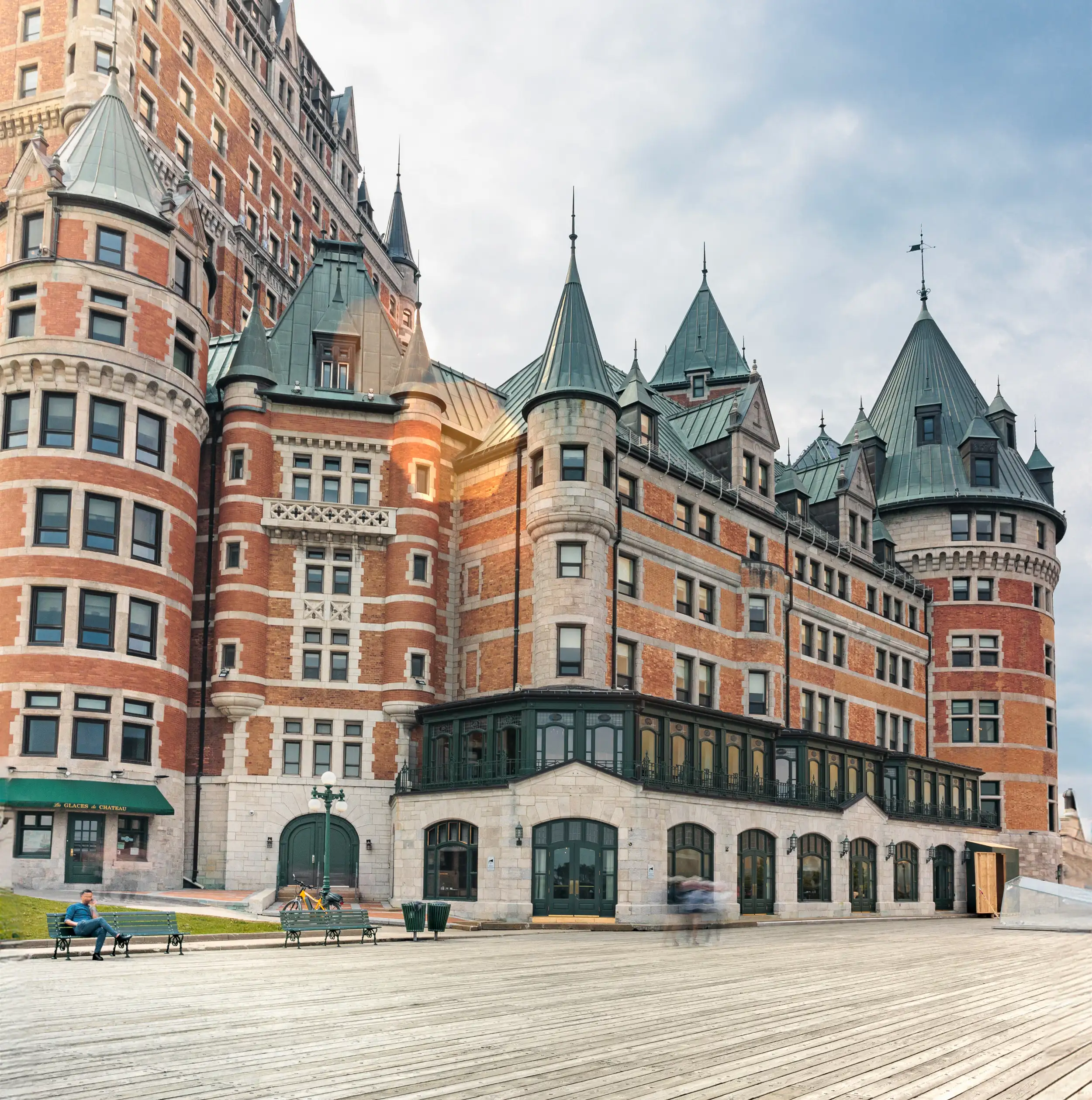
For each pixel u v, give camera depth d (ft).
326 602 145.07
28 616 123.24
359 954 77.10
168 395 134.62
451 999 50.70
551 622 135.54
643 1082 33.06
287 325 155.94
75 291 128.67
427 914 102.68
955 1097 31.91
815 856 147.84
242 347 148.66
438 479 151.53
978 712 214.07
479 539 151.64
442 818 126.93
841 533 195.31
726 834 130.72
